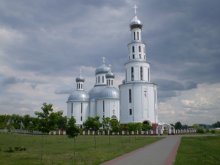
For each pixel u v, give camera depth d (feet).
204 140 235.61
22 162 102.68
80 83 546.67
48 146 179.63
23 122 469.16
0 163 100.32
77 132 177.27
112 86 504.02
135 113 398.42
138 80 410.52
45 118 158.81
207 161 99.66
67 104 531.91
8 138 274.77
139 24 428.15
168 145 173.78
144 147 161.89
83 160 105.91
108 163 97.25
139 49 424.05
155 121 405.59
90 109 515.50
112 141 221.46
